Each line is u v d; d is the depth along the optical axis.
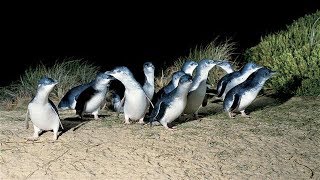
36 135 4.86
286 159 4.67
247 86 5.22
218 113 5.43
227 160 4.63
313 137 4.97
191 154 4.68
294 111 5.49
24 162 4.58
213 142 4.83
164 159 4.62
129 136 4.89
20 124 5.14
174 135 4.91
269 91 6.15
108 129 5.01
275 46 6.60
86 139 4.84
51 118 4.78
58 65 6.67
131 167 4.54
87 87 5.45
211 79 6.45
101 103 5.24
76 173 4.48
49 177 4.45
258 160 4.65
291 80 6.05
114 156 4.64
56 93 6.22
